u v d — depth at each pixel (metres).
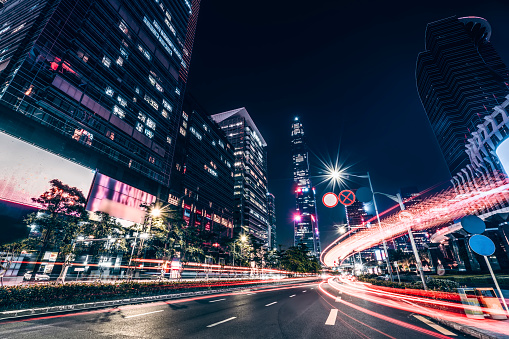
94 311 11.56
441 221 65.75
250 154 149.62
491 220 37.47
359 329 7.97
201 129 93.00
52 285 12.59
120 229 31.98
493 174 71.38
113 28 53.00
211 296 19.45
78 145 39.66
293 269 100.94
